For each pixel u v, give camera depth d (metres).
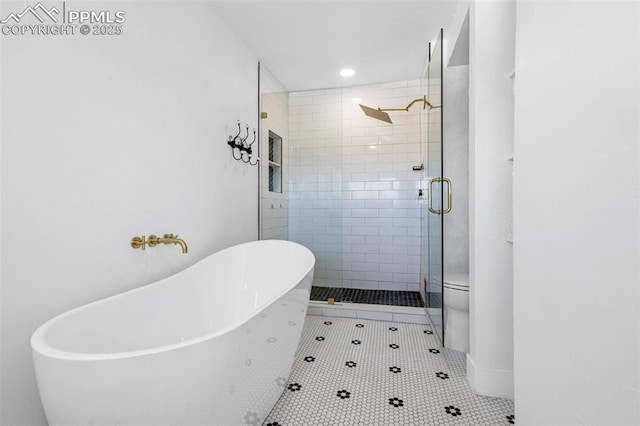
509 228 1.69
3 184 1.06
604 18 0.68
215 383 1.00
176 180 1.94
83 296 1.34
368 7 2.27
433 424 1.50
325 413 1.57
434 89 2.47
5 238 1.07
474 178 1.74
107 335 1.31
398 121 3.76
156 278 1.79
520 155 1.06
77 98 1.32
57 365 0.84
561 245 0.84
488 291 1.73
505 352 1.71
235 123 2.66
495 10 1.69
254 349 1.20
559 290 0.85
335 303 3.22
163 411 0.91
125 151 1.57
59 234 1.25
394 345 2.38
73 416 0.87
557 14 0.85
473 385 1.77
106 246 1.46
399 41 2.76
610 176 0.67
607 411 0.68
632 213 0.61
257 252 2.42
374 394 1.73
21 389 1.11
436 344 2.40
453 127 2.68
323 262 3.44
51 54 1.22
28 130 1.14
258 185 3.09
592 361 0.72
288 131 3.58
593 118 0.72
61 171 1.25
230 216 2.59
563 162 0.83
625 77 0.63
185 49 2.02
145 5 1.69
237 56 2.69
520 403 1.07
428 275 2.81
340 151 3.46
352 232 3.94
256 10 2.32
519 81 1.06
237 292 2.24
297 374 1.95
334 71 3.37
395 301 3.34
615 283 0.66
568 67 0.80
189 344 0.92
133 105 1.62
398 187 3.80
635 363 0.61
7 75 1.08
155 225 1.77
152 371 0.87
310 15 2.38
